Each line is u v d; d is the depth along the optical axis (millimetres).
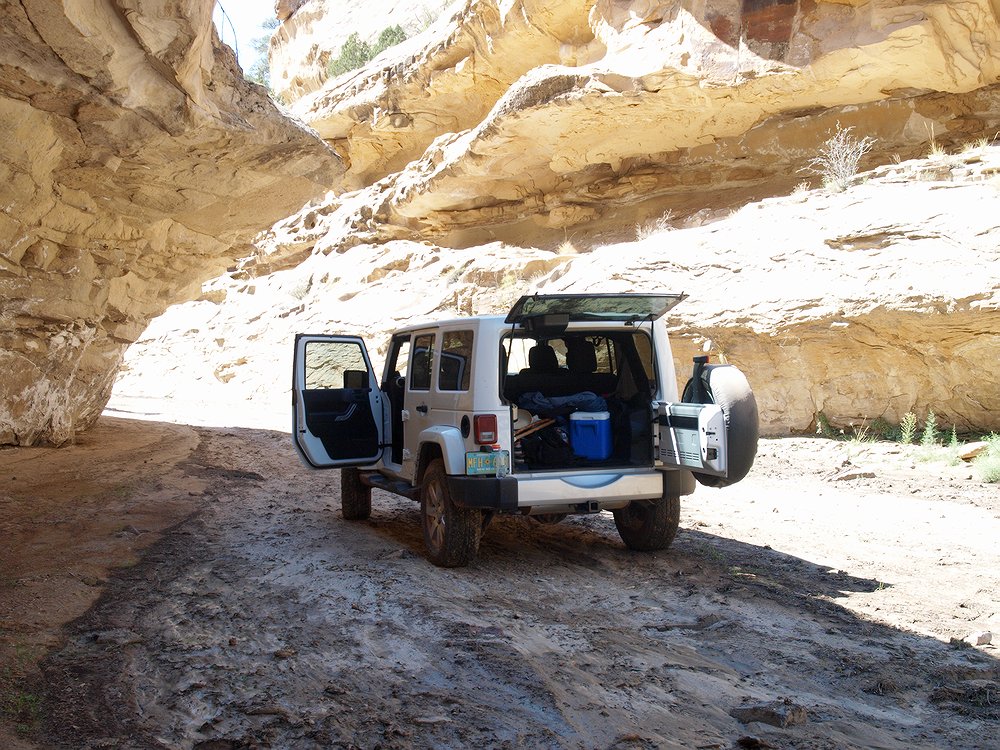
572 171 21844
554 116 19312
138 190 9406
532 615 5012
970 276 11062
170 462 11523
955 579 5844
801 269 13078
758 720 3512
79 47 6004
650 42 17844
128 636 4566
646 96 17859
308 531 7551
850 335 12117
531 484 5906
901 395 12125
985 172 12930
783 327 12633
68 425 13305
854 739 3340
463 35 24359
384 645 4453
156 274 12672
